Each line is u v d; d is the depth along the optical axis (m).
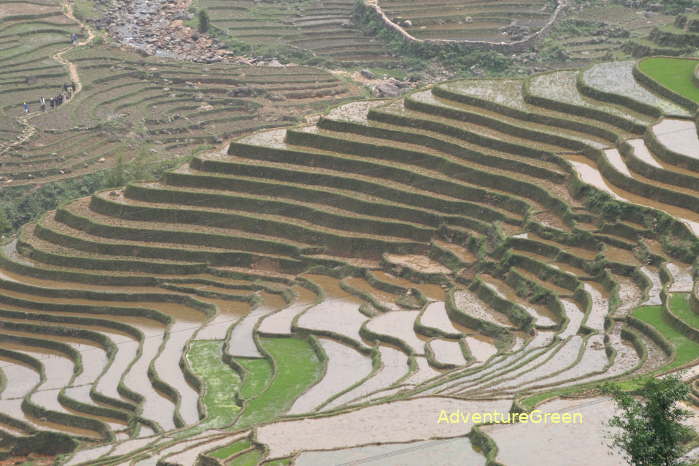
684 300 61.06
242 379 65.56
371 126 90.12
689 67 93.62
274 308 76.81
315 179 86.38
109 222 86.88
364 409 50.06
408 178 84.12
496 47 145.38
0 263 85.81
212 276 82.19
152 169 111.19
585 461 41.94
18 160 116.56
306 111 136.38
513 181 80.19
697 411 45.28
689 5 153.12
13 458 65.06
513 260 73.12
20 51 151.25
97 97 138.12
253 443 47.84
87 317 78.75
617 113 85.12
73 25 163.62
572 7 156.62
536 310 67.94
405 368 63.19
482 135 85.69
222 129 131.12
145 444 56.75
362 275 78.94
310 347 69.38
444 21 157.00
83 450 57.09
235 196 86.25
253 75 148.12
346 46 156.62
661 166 75.56
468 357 63.06
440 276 75.62
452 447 45.31
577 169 79.12
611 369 54.22
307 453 45.91
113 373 70.25
